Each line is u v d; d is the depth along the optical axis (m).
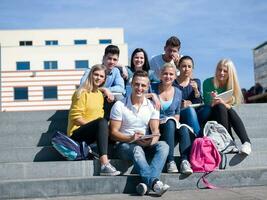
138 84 5.36
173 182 5.16
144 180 4.89
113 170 5.12
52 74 37.91
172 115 5.85
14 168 5.31
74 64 41.22
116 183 5.04
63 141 5.34
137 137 5.16
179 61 6.59
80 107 5.56
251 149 6.08
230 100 6.17
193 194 4.83
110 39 47.56
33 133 6.46
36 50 41.00
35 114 6.68
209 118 5.92
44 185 4.95
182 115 5.93
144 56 7.16
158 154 5.00
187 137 5.41
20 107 37.53
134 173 5.38
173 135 5.37
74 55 41.25
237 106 6.70
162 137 5.48
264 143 6.15
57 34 47.38
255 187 5.23
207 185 5.21
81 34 47.53
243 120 6.78
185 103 6.22
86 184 5.00
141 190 4.81
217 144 5.57
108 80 6.55
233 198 4.50
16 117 6.65
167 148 5.05
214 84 6.34
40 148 5.69
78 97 5.61
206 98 6.40
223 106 5.76
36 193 4.93
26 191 4.93
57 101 37.69
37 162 5.38
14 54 40.75
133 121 5.38
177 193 4.94
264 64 16.98
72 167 5.34
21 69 40.81
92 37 47.47
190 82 6.54
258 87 14.82
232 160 5.62
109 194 5.00
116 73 6.66
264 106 6.87
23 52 40.88
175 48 7.24
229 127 5.85
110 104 6.07
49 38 47.34
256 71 17.52
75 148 5.34
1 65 40.50
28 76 37.75
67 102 37.78
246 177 5.32
